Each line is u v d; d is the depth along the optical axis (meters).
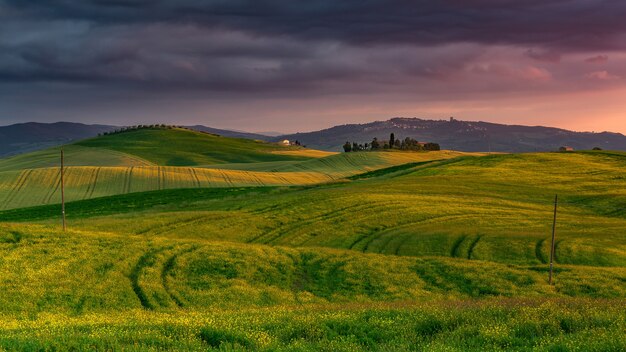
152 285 38.22
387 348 16.30
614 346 15.02
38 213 78.50
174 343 16.81
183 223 65.69
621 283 42.66
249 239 61.50
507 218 72.81
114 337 17.28
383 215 72.06
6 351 15.47
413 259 49.16
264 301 37.12
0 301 32.38
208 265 43.66
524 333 18.02
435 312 21.78
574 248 57.16
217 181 136.00
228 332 18.28
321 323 19.97
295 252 49.59
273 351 15.91
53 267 39.62
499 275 44.47
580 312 21.34
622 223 71.88
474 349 15.82
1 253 41.59
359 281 42.31
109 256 43.47
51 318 29.56
